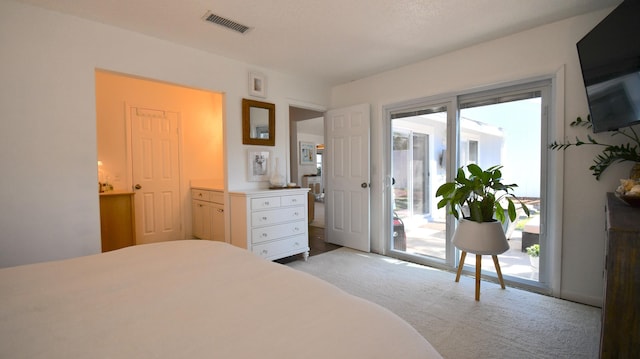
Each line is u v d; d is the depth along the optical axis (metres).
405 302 2.34
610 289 0.98
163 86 4.17
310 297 0.98
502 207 2.72
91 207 2.36
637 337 0.94
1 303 0.95
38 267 1.27
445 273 3.00
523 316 2.11
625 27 1.57
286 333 0.76
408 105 3.44
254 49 2.93
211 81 3.03
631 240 0.95
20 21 2.06
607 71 1.75
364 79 3.86
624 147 2.09
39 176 2.15
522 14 2.27
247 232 3.00
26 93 2.09
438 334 1.89
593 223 2.26
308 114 5.13
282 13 2.24
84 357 0.68
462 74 2.94
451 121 3.05
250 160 3.36
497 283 2.73
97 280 1.13
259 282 1.11
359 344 0.72
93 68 2.35
